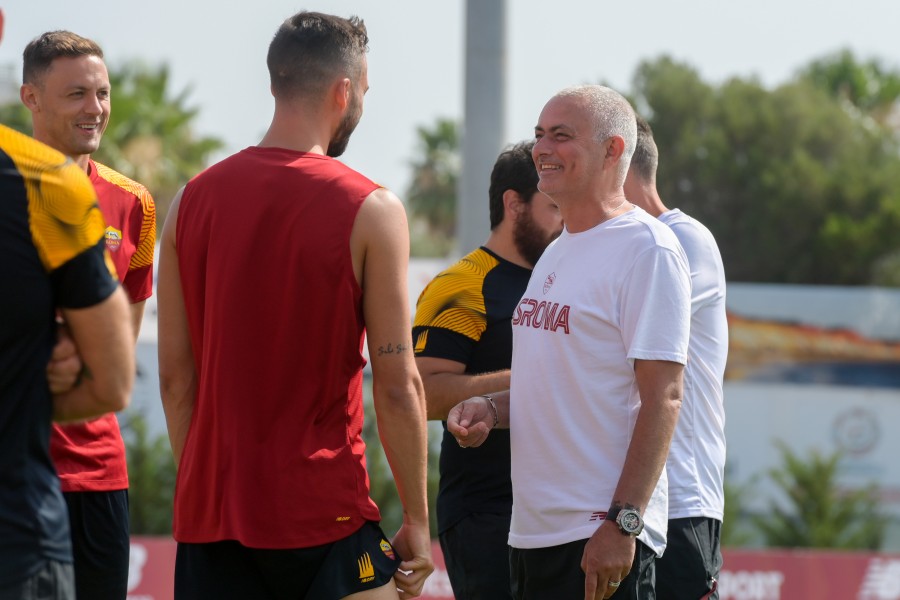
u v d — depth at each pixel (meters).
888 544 67.75
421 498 11.70
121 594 14.56
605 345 11.79
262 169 11.32
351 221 11.09
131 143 88.19
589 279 11.91
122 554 14.48
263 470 11.04
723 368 13.98
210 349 11.34
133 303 15.08
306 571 11.16
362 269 11.24
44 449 8.84
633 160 14.59
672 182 111.44
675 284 11.61
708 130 112.81
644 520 11.76
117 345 9.09
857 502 60.50
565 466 11.90
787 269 110.56
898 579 36.94
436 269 55.97
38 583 8.56
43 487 8.74
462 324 15.08
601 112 12.09
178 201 11.82
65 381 8.96
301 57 11.46
